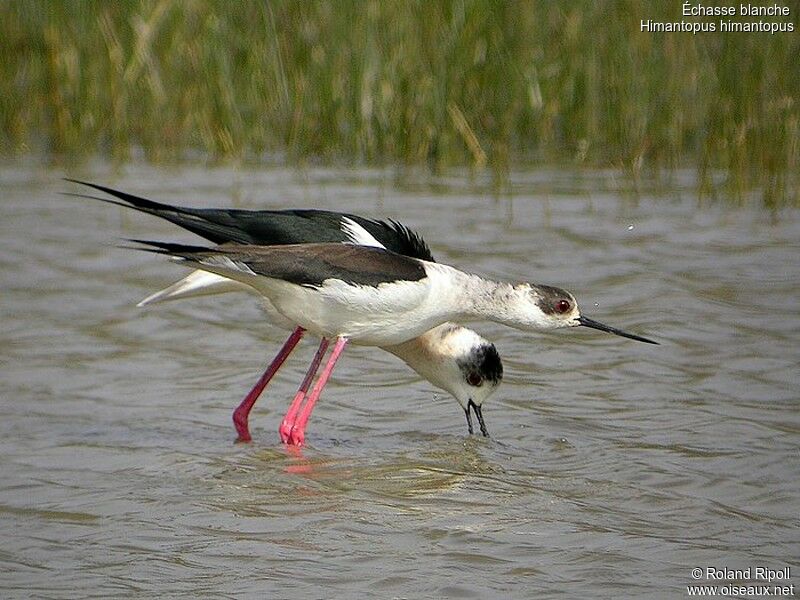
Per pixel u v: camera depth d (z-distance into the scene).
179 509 7.68
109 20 19.06
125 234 14.30
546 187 16.86
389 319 9.29
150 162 17.83
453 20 18.89
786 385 10.28
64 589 6.48
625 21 19.25
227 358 11.05
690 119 19.05
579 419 9.70
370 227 9.98
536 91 19.28
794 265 13.48
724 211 15.59
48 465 8.45
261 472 8.46
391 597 6.45
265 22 18.88
